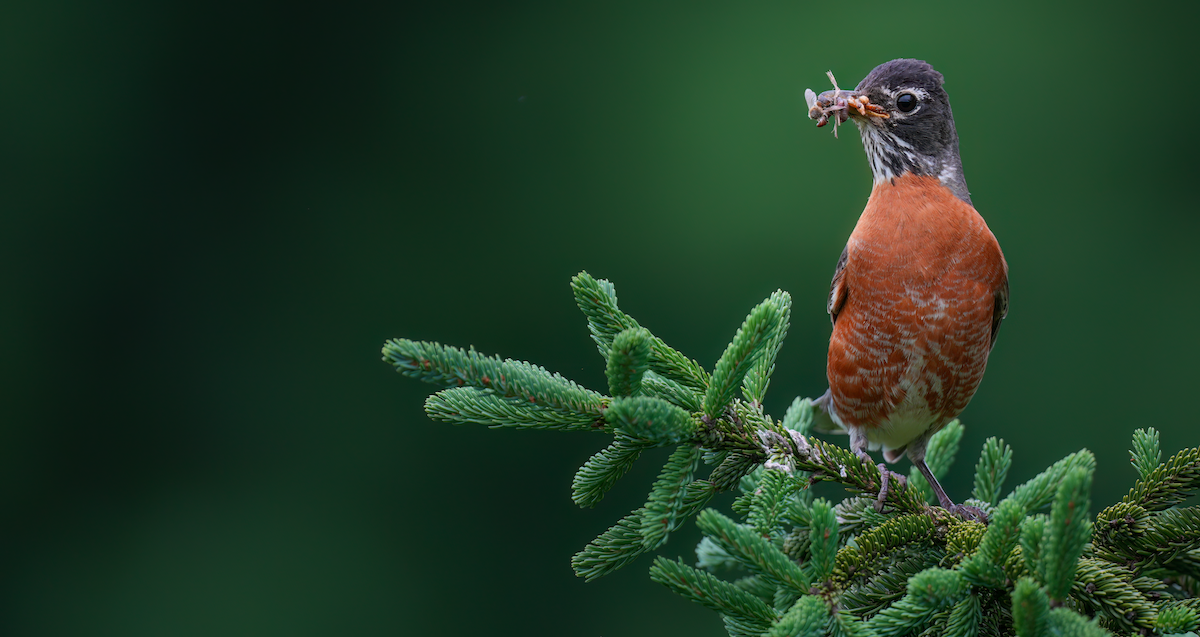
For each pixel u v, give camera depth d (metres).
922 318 8.57
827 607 8.38
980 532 8.43
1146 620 8.39
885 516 8.48
